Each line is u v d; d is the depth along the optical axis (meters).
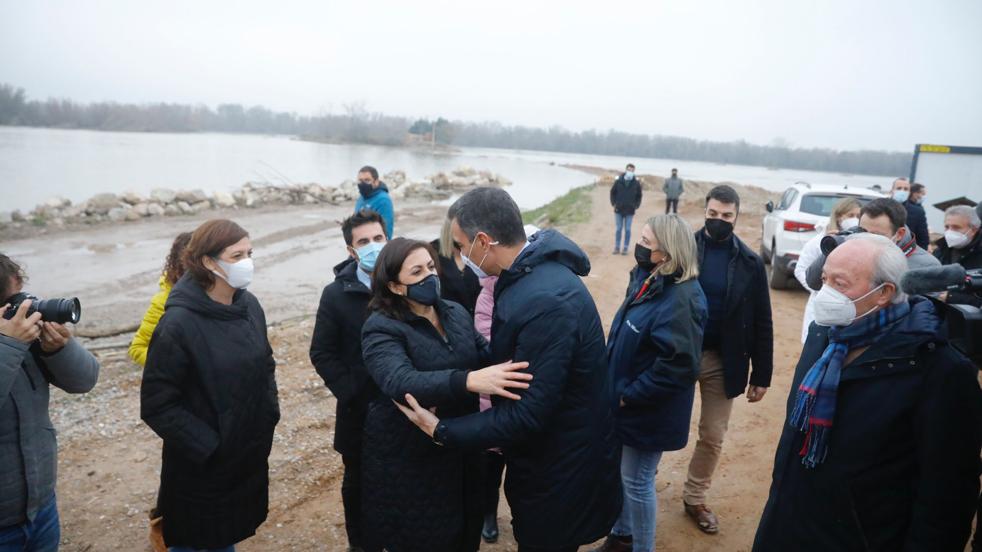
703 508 3.54
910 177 14.63
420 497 2.32
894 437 1.90
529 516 2.24
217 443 2.43
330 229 17.56
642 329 2.85
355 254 3.02
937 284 1.82
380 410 2.34
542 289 2.07
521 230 2.17
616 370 2.98
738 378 3.34
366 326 2.29
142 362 2.97
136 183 32.62
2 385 2.03
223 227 2.46
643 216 21.75
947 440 1.78
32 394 2.21
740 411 5.22
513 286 2.15
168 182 34.12
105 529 3.35
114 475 3.89
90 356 2.44
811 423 2.03
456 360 2.32
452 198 31.22
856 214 3.91
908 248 3.35
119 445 4.27
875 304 1.94
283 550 3.26
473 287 3.50
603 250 13.75
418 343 2.25
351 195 27.09
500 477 3.33
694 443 4.62
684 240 2.75
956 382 1.78
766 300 3.38
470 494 2.49
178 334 2.37
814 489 2.06
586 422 2.17
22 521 2.19
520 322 2.07
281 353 6.01
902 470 1.90
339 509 3.65
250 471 2.61
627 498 3.01
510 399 2.06
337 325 3.04
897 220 3.26
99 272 11.30
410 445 2.30
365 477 2.41
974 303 1.87
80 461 4.04
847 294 1.94
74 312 2.16
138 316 8.31
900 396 1.87
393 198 29.98
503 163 84.38
